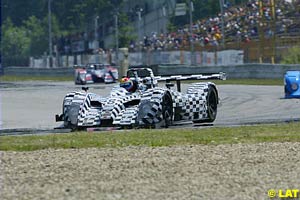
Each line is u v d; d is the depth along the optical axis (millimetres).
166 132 38062
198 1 198500
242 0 190500
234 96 73438
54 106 66812
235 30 162375
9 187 21344
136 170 24266
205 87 46844
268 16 154125
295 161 26078
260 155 27766
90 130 41469
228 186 21094
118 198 19422
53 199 19406
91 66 126500
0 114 58562
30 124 49625
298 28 141375
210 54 141250
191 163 25750
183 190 20516
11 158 28031
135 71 44500
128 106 42188
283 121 46219
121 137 35438
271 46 129500
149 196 19656
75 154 28969
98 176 23125
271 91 80562
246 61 134125
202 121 47312
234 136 35469
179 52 151000
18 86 114625
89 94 43781
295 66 106625
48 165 25844
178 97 43812
